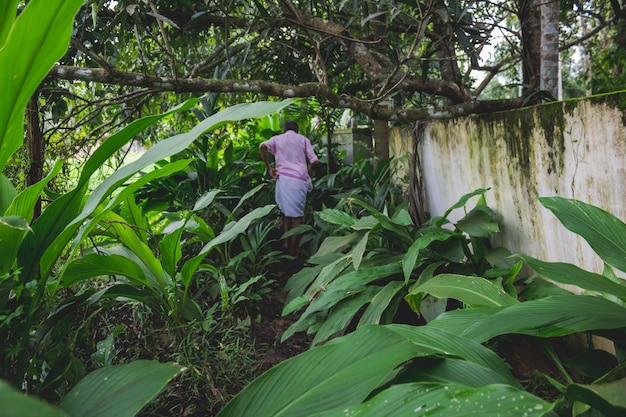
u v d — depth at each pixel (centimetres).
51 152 350
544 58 392
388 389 123
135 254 291
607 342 263
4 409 49
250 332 346
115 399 135
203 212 516
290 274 470
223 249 446
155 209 562
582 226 209
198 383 253
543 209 305
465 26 346
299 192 521
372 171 627
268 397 141
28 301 197
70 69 293
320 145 715
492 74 507
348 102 371
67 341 242
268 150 527
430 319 293
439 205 475
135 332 277
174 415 227
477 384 148
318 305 308
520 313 174
